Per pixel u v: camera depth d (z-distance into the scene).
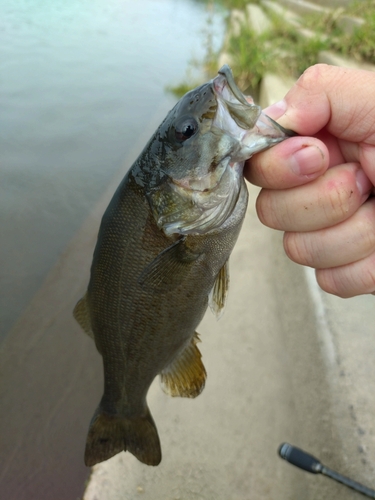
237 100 0.17
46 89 0.94
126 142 0.75
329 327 0.29
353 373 0.26
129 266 0.19
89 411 0.32
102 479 0.26
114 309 0.21
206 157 0.17
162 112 0.88
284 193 0.16
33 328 0.40
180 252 0.19
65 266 0.47
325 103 0.16
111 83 1.02
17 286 0.45
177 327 0.21
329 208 0.16
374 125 0.15
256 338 0.35
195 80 1.04
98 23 1.60
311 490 0.24
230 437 0.28
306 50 0.89
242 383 0.31
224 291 0.20
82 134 0.76
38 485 0.28
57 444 0.30
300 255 0.18
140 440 0.24
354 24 0.96
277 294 0.39
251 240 0.46
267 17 1.46
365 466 0.22
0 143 0.70
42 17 1.55
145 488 0.26
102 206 0.57
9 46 1.20
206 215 0.18
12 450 0.30
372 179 0.16
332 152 0.17
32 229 0.53
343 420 0.24
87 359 0.37
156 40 1.46
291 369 0.31
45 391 0.34
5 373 0.36
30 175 0.63
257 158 0.16
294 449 0.22
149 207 0.19
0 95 0.88
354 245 0.17
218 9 2.15
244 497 0.25
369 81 0.15
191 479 0.26
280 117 0.16
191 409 0.30
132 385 0.23
